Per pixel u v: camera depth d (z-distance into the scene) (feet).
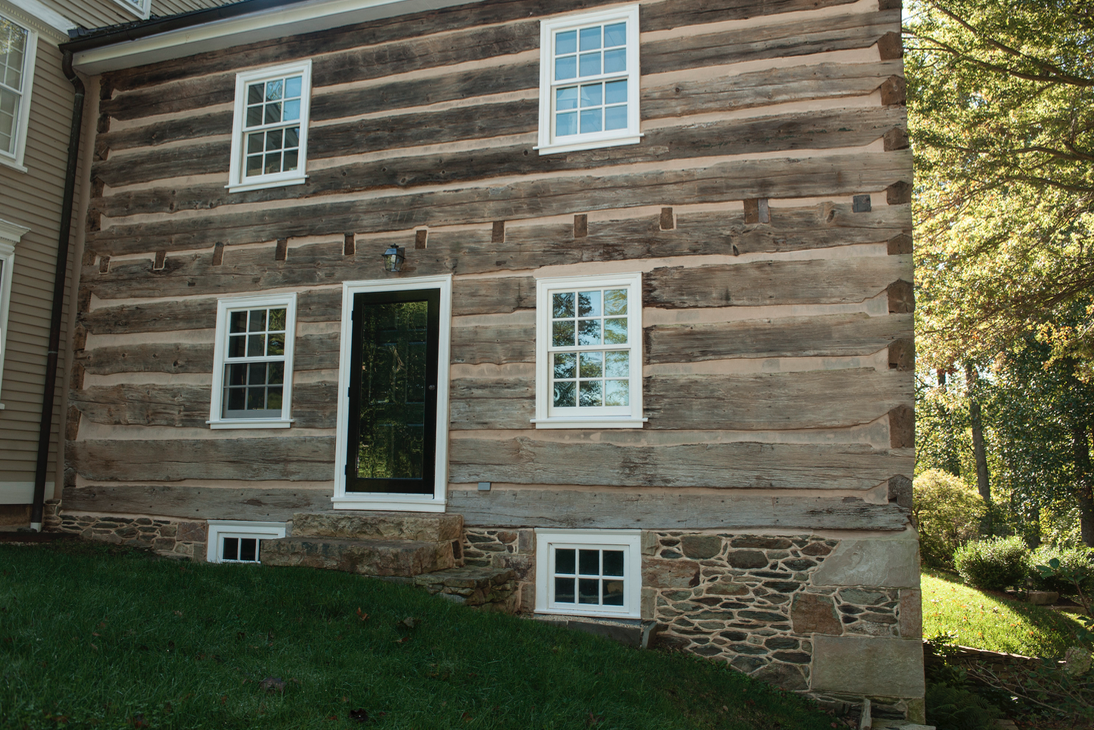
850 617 18.95
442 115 24.48
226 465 25.21
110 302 27.58
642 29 22.67
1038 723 23.54
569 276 22.39
